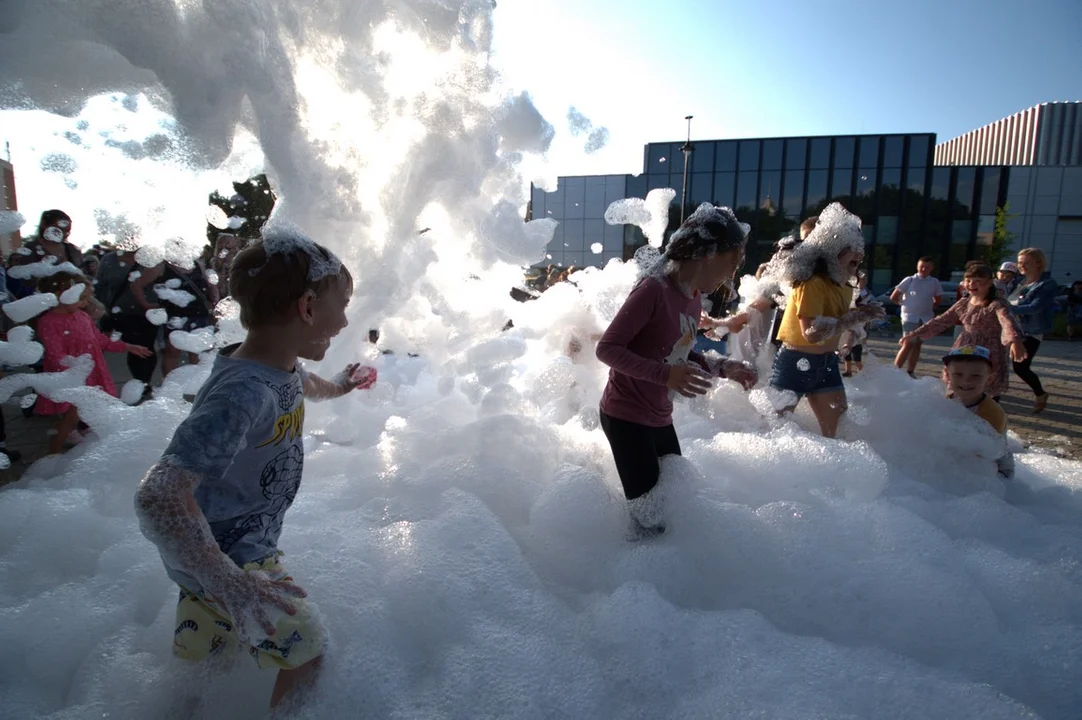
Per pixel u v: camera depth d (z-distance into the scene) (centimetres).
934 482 363
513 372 344
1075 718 174
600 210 2986
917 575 229
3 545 237
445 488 279
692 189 2930
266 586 136
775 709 159
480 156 253
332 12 220
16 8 177
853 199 2833
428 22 229
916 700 165
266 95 206
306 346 162
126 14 181
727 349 586
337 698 156
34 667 181
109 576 217
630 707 169
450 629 191
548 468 314
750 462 333
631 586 210
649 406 249
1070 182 3117
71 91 196
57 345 377
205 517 146
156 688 161
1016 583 234
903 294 918
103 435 293
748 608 220
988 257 2908
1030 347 682
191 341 305
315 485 292
